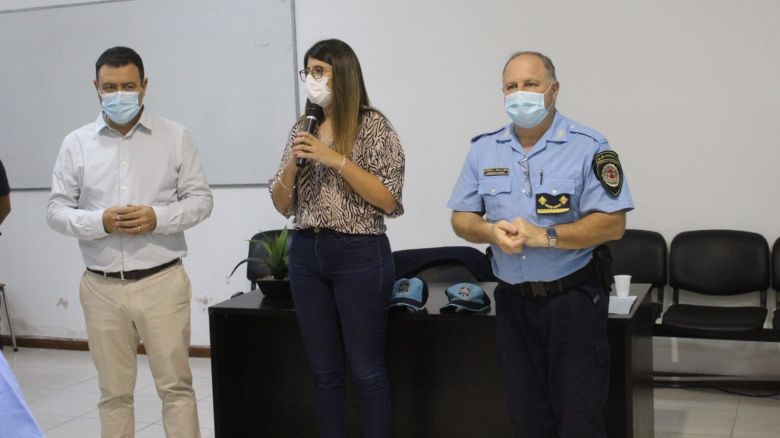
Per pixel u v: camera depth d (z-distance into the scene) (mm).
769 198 4156
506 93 2293
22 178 5336
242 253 5035
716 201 4238
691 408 3920
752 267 4051
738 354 4297
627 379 2559
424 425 3051
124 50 2699
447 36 4555
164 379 2814
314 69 2512
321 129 2617
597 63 4332
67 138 2844
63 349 5422
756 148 4152
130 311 2758
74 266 5344
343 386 2705
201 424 3822
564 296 2273
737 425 3660
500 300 2404
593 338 2289
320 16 4742
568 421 2293
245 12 4844
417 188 4695
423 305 2830
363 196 2488
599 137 2295
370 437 2613
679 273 4156
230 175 4984
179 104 5012
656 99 4266
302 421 3170
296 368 3152
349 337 2586
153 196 2797
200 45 4934
